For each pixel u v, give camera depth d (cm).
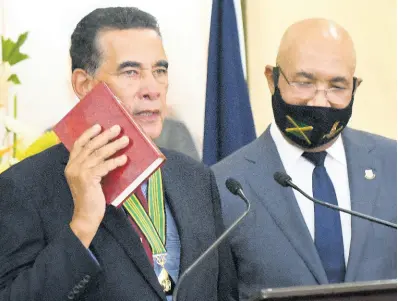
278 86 364
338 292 199
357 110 375
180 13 379
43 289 241
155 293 258
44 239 258
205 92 379
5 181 264
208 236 279
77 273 242
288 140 358
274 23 381
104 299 254
